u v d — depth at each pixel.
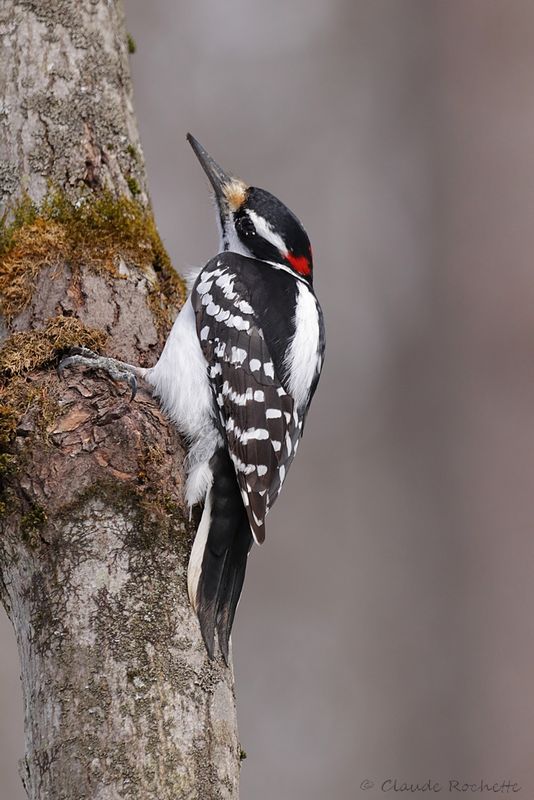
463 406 14.31
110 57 8.83
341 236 15.23
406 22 15.62
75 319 7.76
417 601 13.88
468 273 14.62
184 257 15.04
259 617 13.85
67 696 6.09
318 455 14.55
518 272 14.42
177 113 15.54
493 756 13.17
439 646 13.68
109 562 6.48
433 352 14.57
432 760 13.22
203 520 7.21
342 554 14.16
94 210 8.34
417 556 14.06
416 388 14.57
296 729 13.31
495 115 14.95
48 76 8.51
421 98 15.39
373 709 13.47
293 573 14.06
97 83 8.68
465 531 13.95
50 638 6.30
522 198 14.63
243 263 8.73
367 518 14.30
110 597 6.38
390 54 15.66
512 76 15.00
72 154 8.43
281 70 15.81
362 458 14.52
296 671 13.60
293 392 8.34
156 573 6.58
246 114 15.62
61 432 6.93
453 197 14.91
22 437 6.91
